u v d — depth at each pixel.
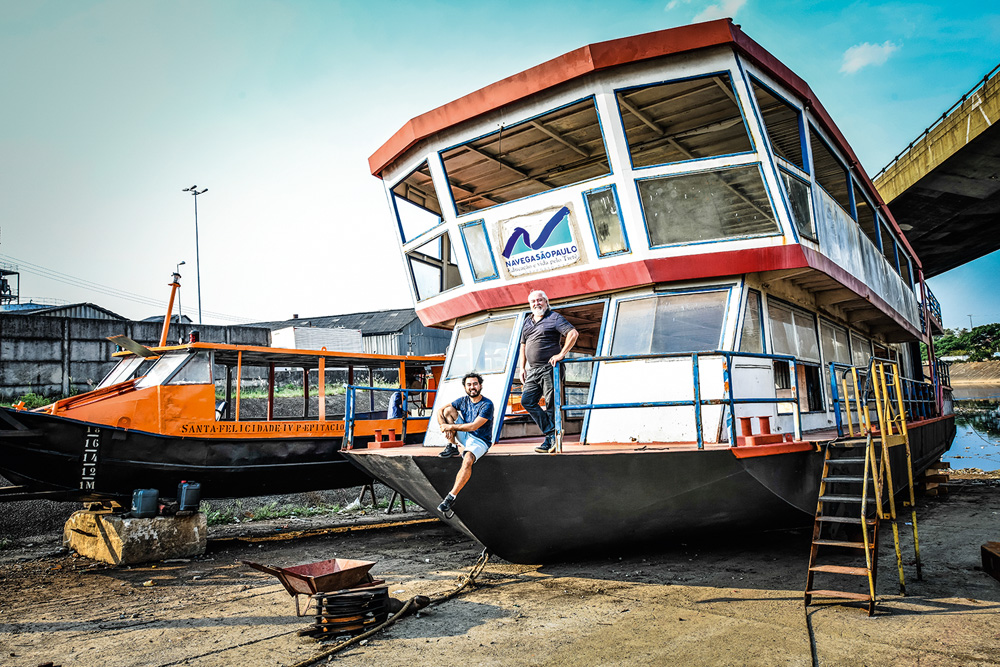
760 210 7.50
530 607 6.08
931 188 26.95
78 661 4.99
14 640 5.54
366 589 5.66
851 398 11.09
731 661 4.58
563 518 6.81
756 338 7.86
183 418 10.01
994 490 14.23
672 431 7.28
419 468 7.01
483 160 9.75
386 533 11.15
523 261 8.57
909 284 16.73
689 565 7.57
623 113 8.61
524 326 7.48
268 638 5.43
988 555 6.71
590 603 6.15
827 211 9.27
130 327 23.45
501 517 6.96
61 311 31.34
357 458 8.44
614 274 8.01
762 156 7.34
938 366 19.19
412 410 14.04
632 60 7.43
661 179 7.67
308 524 12.27
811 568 5.88
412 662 4.76
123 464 9.39
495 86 8.26
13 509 11.11
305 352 11.53
